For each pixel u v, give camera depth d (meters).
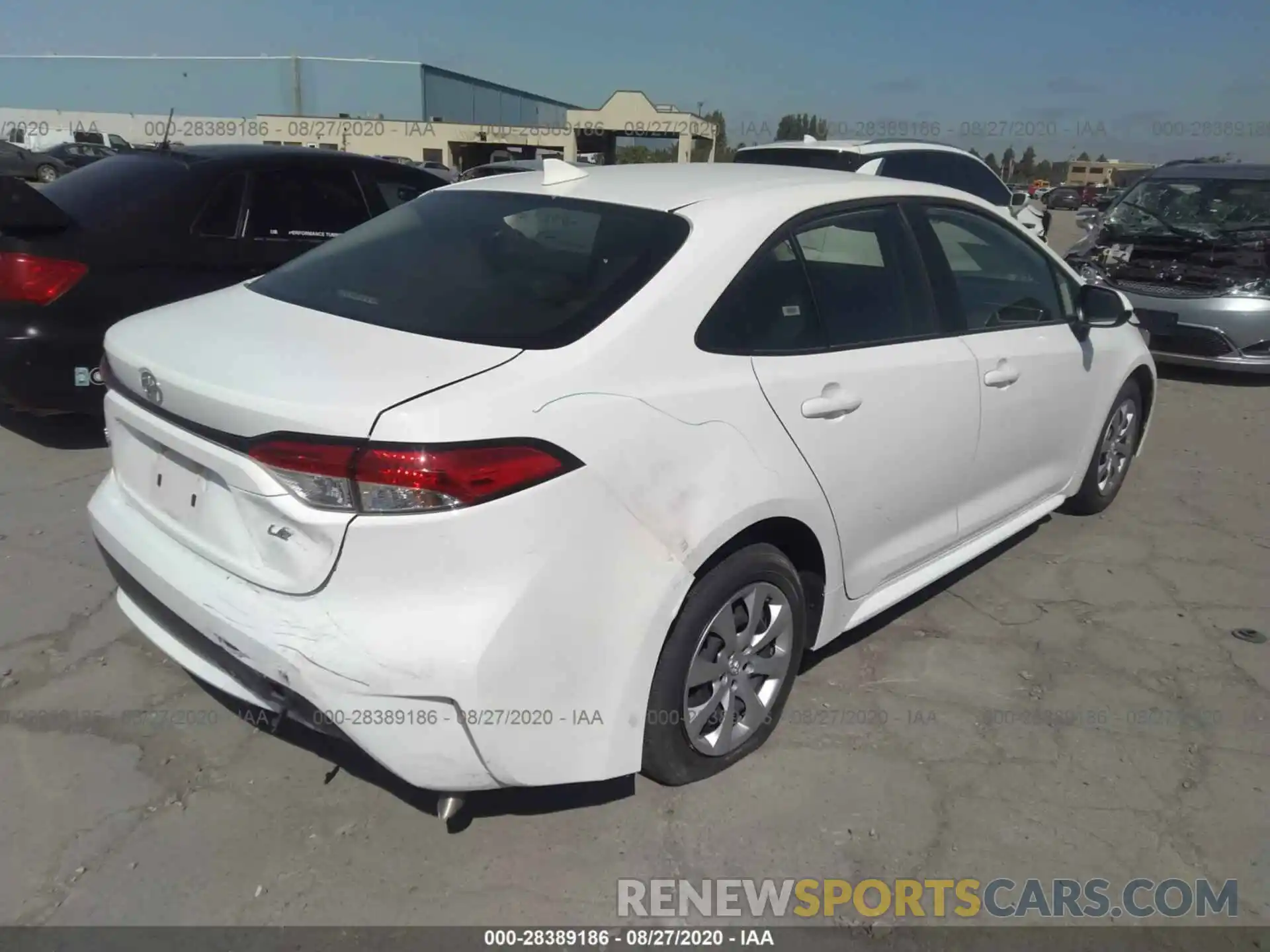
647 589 2.28
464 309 2.46
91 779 2.66
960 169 9.10
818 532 2.78
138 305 4.82
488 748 2.11
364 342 2.33
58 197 4.95
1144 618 3.79
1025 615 3.78
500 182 3.19
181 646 2.47
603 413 2.21
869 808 2.67
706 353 2.48
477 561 2.03
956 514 3.50
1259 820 2.68
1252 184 8.25
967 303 3.44
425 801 2.63
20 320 4.55
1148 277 7.77
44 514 4.28
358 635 2.03
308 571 2.07
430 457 1.97
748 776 2.77
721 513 2.41
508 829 2.54
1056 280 4.02
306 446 2.01
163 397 2.32
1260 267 7.43
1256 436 6.32
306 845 2.46
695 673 2.55
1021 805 2.71
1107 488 4.75
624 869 2.43
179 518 2.41
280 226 5.43
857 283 3.00
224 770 2.72
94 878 2.33
